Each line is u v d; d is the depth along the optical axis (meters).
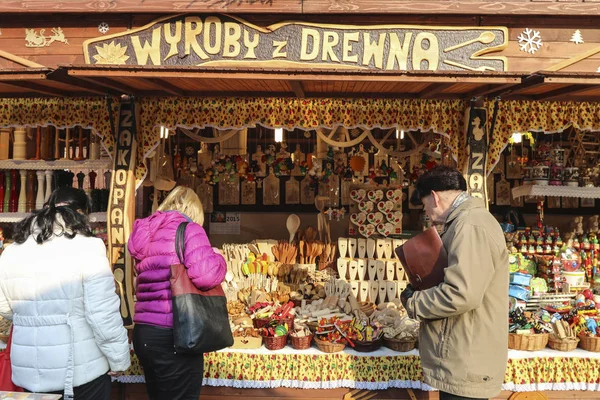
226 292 4.66
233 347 3.80
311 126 4.06
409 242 2.68
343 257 5.00
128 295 3.95
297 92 3.74
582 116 4.04
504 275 2.48
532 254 5.24
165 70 3.12
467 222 2.44
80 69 3.11
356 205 5.29
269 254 5.25
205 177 6.62
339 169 6.35
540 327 3.86
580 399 3.71
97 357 2.52
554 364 3.69
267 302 4.33
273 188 7.49
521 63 3.73
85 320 2.49
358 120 4.05
